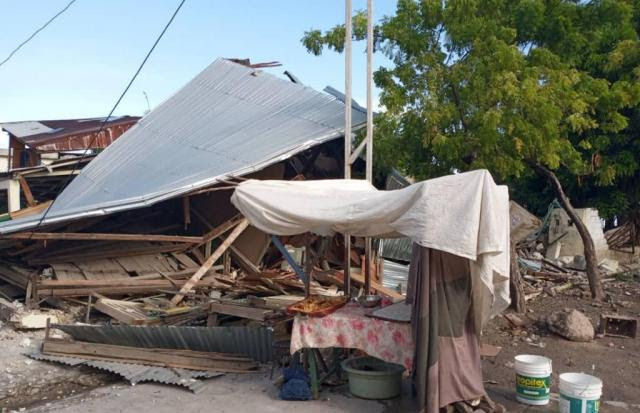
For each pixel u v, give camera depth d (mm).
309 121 13547
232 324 9281
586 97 10617
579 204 18734
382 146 11148
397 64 11195
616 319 9422
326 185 7938
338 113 13656
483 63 10133
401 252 14070
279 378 7117
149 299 10867
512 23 11836
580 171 12656
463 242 5555
